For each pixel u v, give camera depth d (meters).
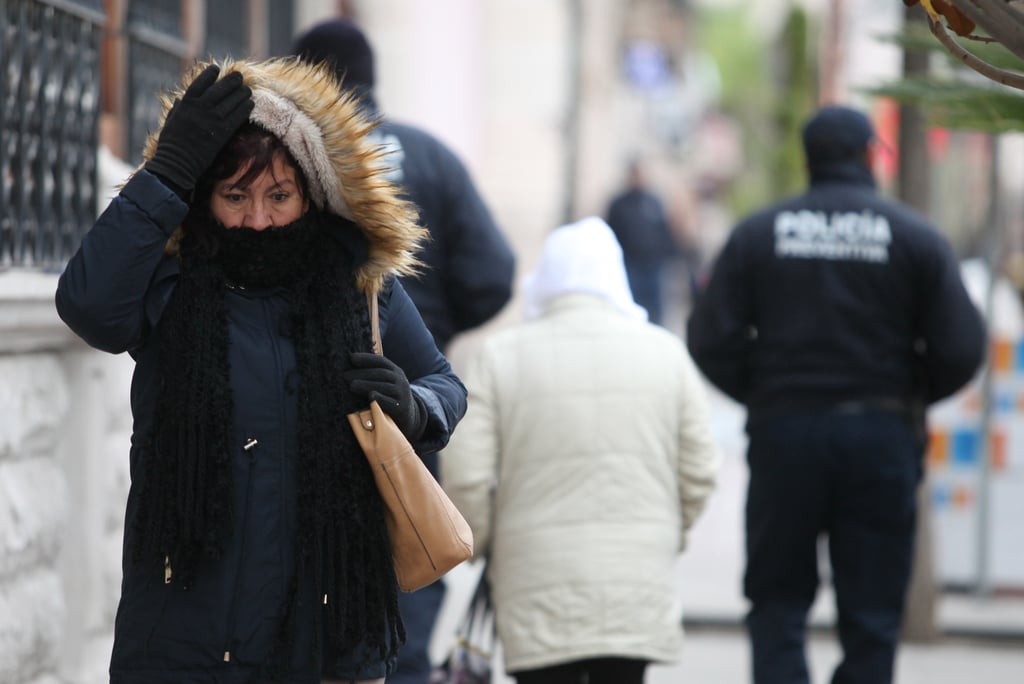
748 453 20.30
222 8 29.14
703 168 146.50
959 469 31.50
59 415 18.09
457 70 69.06
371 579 10.64
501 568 16.80
